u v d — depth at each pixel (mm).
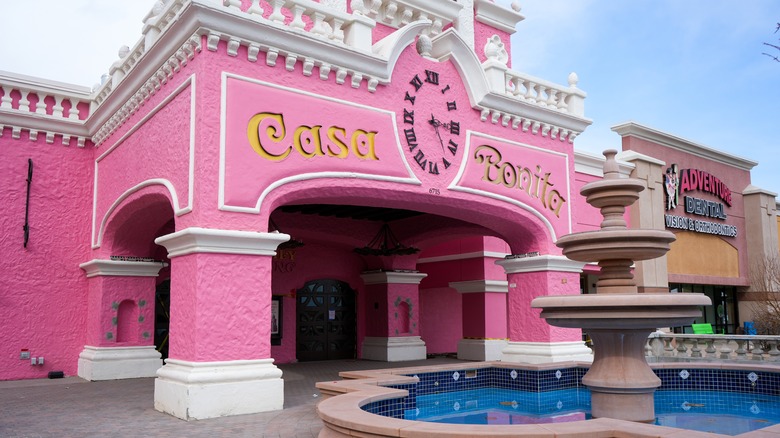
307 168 9062
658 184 19938
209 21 8172
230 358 7914
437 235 15766
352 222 16453
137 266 12109
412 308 17094
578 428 4656
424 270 19375
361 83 9945
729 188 23312
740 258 23172
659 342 14883
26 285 11820
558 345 12070
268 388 8008
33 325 11836
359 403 6289
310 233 15672
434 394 9891
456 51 11391
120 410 8102
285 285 16109
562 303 7129
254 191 8422
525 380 10273
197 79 8320
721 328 22406
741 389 9477
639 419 7031
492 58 12172
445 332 20547
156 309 14125
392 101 10344
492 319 17156
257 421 7254
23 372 11641
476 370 10570
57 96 12438
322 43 9219
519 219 12250
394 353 16438
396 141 10258
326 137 9336
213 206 8055
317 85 9391
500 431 4574
